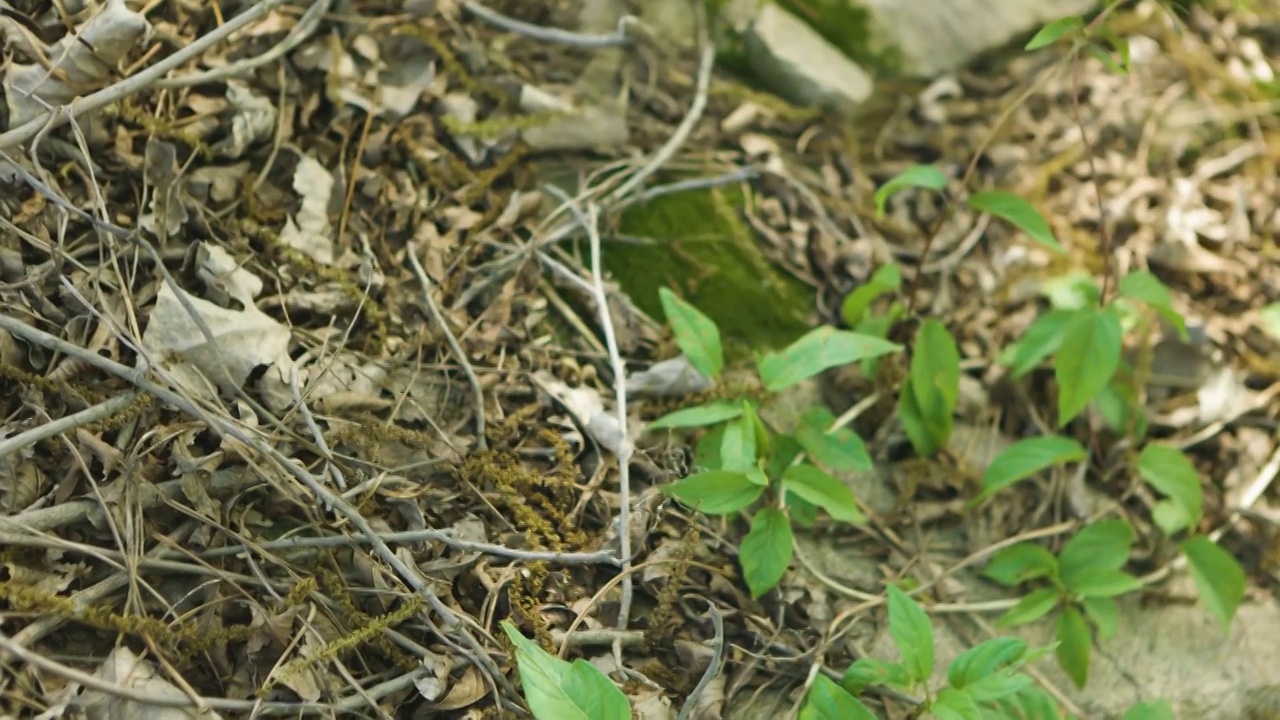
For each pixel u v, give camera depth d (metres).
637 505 1.80
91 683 1.32
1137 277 1.94
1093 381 1.88
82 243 1.75
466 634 1.55
